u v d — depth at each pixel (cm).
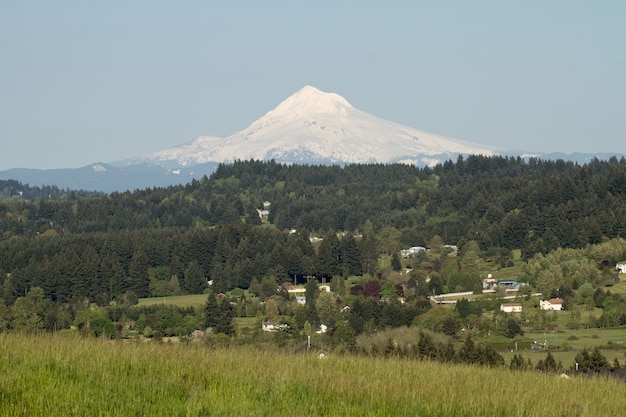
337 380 2800
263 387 2650
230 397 2497
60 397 2342
